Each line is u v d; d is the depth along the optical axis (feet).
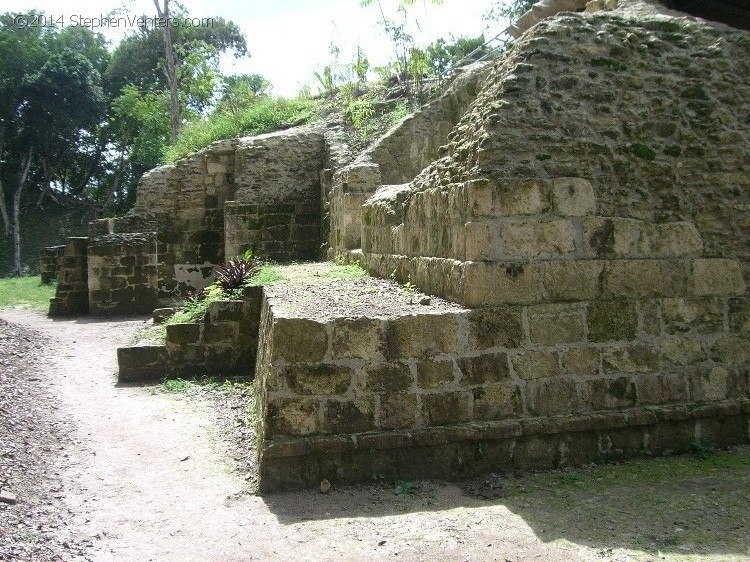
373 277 27.40
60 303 51.44
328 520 14.75
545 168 17.81
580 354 17.61
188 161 53.57
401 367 16.76
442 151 21.70
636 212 18.34
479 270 17.24
